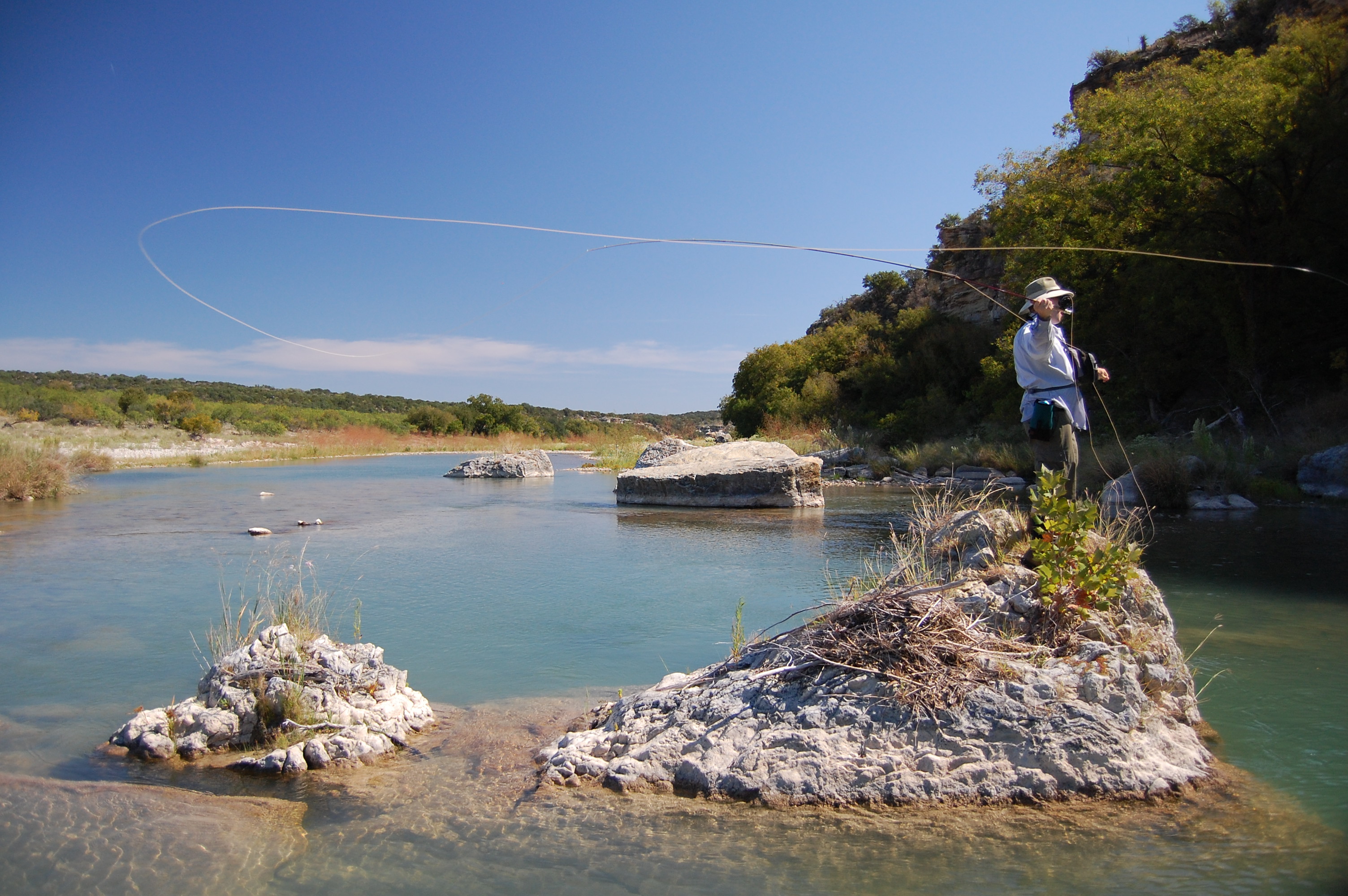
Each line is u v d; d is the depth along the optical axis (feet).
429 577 27.94
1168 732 13.02
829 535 37.32
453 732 14.88
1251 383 63.77
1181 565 29.01
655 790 12.34
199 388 212.02
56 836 11.07
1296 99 60.59
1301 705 15.51
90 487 65.46
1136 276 67.46
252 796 12.37
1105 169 73.87
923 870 9.96
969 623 14.24
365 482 72.23
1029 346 15.98
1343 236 61.36
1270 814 11.23
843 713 12.76
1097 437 69.67
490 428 184.34
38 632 20.99
